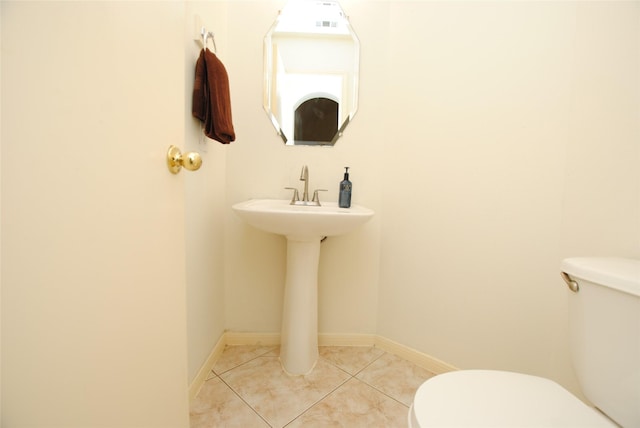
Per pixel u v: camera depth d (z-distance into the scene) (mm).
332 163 1580
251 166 1561
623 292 624
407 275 1519
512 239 1193
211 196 1383
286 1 1522
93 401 440
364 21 1536
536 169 1120
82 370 418
